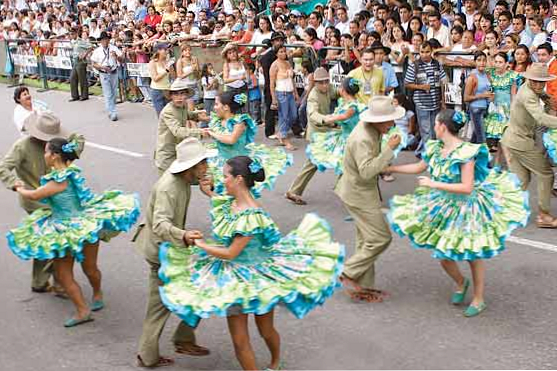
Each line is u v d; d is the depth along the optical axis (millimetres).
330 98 9555
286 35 14398
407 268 7555
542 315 6422
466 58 11625
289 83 12320
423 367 5715
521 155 8336
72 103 18500
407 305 6742
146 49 17203
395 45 12484
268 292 4973
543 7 12734
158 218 5375
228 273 5098
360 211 6641
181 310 4910
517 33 12078
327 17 15391
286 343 6188
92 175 11828
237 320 5148
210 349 6180
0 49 22438
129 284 7594
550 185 8328
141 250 5809
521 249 7867
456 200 6223
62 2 25672
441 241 6172
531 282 7074
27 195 6395
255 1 18969
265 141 13109
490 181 6461
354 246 8234
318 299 5035
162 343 6320
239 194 5137
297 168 11492
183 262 5285
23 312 7121
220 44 14633
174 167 5496
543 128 8602
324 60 13102
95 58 15867
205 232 9047
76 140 7121
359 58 12469
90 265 6828
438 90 11094
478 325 6301
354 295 6844
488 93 10547
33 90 21031
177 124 8234
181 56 14148
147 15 19500
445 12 14266
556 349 5867
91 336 6555
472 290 6945
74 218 6441
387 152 6320
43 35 21562
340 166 8438
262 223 5031
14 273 8094
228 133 8320
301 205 9766
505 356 5797
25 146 6953
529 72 7953
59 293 7418
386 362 5820
